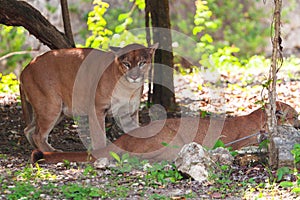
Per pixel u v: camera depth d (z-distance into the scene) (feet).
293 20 82.53
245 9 87.81
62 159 31.86
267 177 28.71
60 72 35.81
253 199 26.02
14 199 25.77
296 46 81.76
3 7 40.09
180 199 26.02
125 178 29.12
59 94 36.04
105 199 26.17
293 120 34.78
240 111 45.91
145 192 27.12
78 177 29.17
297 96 49.55
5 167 31.53
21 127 42.34
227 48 70.95
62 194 26.61
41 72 35.73
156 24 43.75
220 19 85.87
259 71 63.67
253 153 32.89
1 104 48.16
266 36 86.07
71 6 77.77
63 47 42.47
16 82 59.00
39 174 29.35
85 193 26.66
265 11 87.20
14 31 74.95
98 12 62.75
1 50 75.15
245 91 52.80
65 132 41.60
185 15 84.48
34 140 36.35
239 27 86.07
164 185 28.04
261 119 34.40
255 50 84.79
